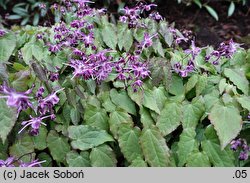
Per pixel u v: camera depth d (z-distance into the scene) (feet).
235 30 3.83
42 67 2.06
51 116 1.96
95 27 2.59
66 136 2.05
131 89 2.13
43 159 2.09
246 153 1.98
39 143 2.05
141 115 2.08
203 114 2.06
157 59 2.23
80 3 2.55
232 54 2.29
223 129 1.90
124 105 2.12
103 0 4.02
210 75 2.29
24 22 4.07
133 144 1.99
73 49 2.29
